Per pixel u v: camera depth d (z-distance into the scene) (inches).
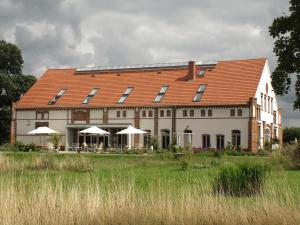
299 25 1015.0
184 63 2768.2
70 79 2925.7
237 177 611.8
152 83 2704.2
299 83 1027.9
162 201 467.8
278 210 450.3
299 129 3208.7
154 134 2539.4
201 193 508.4
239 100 2404.0
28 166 1117.7
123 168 1188.5
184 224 440.1
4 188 494.0
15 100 3034.0
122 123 2600.9
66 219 434.6
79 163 1172.5
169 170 1139.3
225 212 449.1
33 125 2778.1
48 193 470.3
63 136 2699.3
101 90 2760.8
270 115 2696.9
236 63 2662.4
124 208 452.8
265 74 2625.5
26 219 430.9
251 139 2352.4
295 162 1222.3
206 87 2559.1
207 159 1432.1
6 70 3097.9
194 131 2469.2
